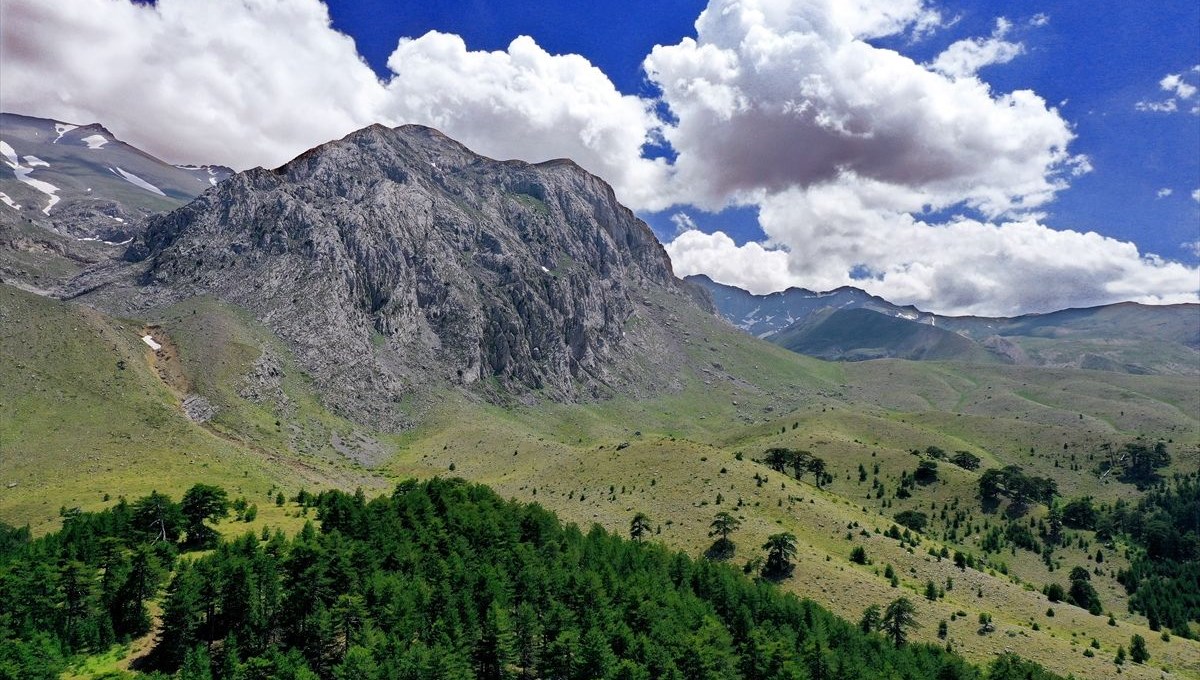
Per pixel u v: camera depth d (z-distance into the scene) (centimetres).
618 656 9925
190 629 9256
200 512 12850
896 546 17600
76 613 9525
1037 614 15212
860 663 10594
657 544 15212
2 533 12781
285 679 8419
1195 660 13550
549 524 14250
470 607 10125
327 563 10244
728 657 10131
